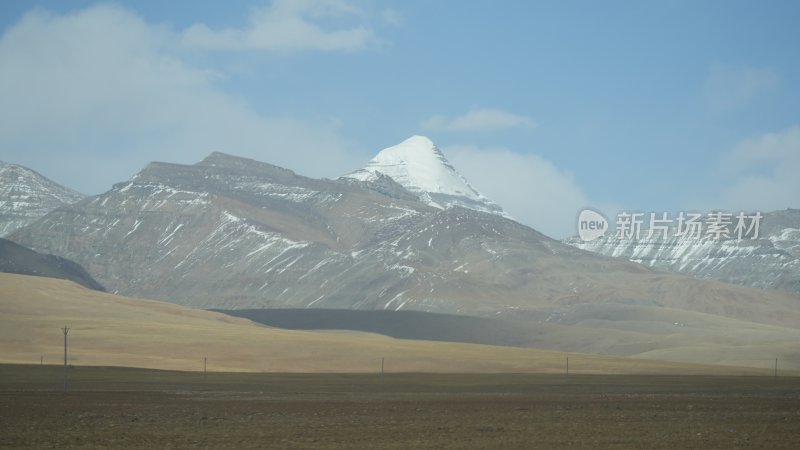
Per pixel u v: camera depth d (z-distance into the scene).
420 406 141.00
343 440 94.62
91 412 128.25
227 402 149.38
